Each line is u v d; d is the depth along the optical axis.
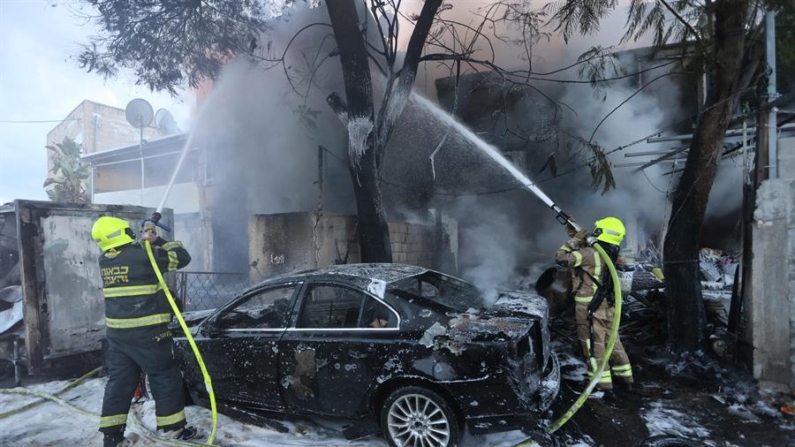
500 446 3.18
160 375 3.50
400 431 3.18
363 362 3.21
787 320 3.90
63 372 5.49
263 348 3.58
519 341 2.98
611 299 4.21
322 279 3.65
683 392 4.12
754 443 3.18
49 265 5.06
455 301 3.65
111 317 3.42
